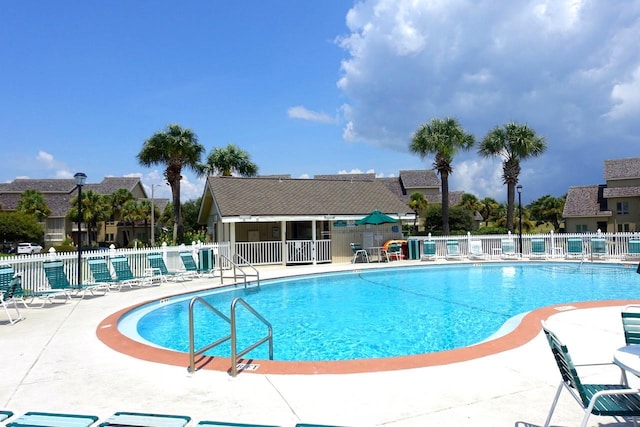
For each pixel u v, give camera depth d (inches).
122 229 2637.8
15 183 2632.9
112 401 204.5
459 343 362.3
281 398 204.5
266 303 562.9
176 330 423.8
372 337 384.2
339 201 1100.5
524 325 345.7
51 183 2659.9
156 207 2664.9
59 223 2418.8
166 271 682.8
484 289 656.4
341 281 760.3
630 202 1835.6
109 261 664.4
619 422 171.8
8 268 453.1
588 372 231.0
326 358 324.2
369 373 237.8
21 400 207.0
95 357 279.4
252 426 167.5
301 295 622.5
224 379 232.7
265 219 961.5
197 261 826.8
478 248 1055.0
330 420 179.9
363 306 531.8
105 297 541.0
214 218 1166.3
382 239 1075.9
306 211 1019.9
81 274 576.7
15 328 366.3
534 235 1073.5
